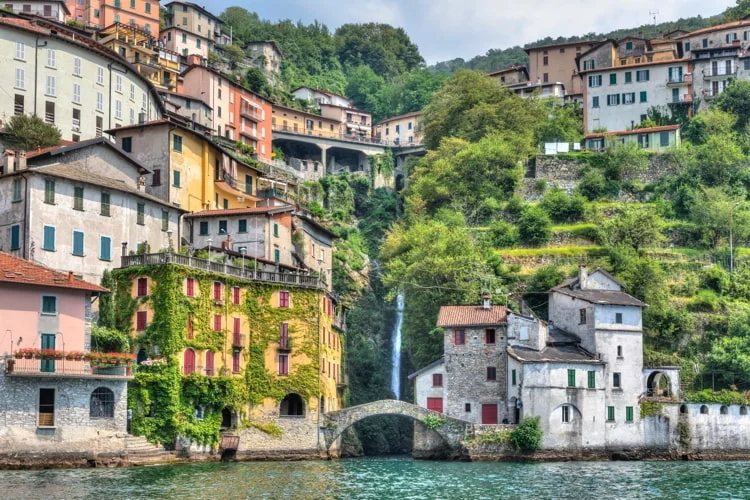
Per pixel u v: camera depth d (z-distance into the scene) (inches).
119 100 4692.4
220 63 7800.2
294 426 3782.0
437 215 5733.3
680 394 4151.1
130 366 3184.1
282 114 7175.2
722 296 5029.5
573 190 6112.2
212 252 3941.9
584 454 3841.0
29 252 3314.5
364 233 6250.0
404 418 4820.4
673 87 6565.0
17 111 4197.8
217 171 4574.3
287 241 4360.2
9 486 2539.4
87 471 2930.6
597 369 3927.2
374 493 2672.2
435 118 6884.8
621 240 5383.9
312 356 3882.9
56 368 2989.7
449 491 2736.2
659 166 6141.7
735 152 6038.4
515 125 6535.4
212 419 3540.8
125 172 3909.9
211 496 2490.2
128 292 3518.7
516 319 3978.8
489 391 3971.5
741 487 2908.5
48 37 4315.9
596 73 6722.4
